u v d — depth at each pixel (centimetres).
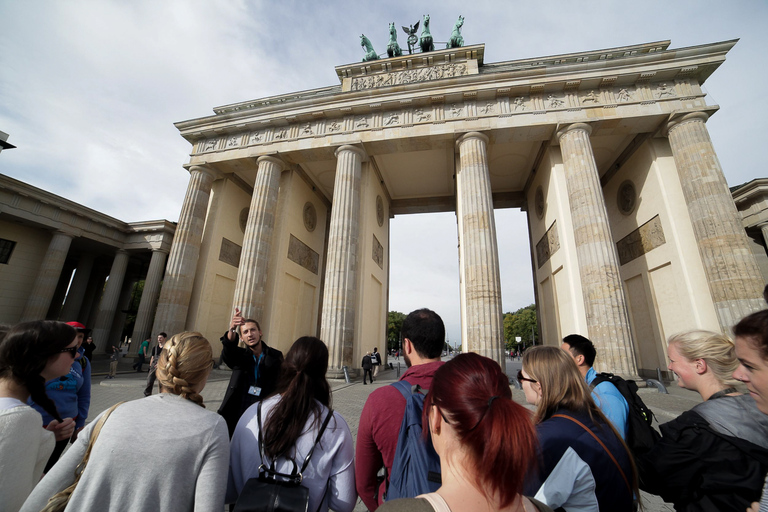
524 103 2459
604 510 233
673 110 2223
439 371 187
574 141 2275
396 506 141
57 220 3453
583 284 2050
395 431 272
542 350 321
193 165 2916
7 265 3341
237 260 3203
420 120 2584
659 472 249
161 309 2544
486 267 2125
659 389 1723
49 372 303
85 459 232
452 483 150
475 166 2355
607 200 2948
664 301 2259
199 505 220
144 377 2112
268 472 261
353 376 2188
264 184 2716
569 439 245
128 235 4091
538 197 2944
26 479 240
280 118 2800
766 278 2508
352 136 2670
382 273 3316
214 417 258
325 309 2288
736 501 213
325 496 284
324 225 3700
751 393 222
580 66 2342
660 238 2284
